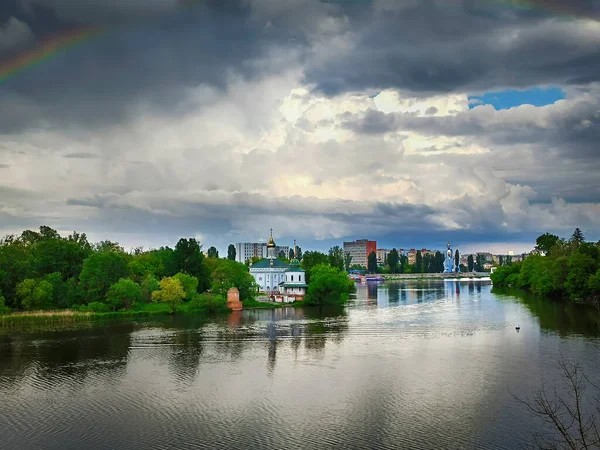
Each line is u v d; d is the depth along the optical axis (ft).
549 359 342.64
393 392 281.33
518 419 238.89
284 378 312.71
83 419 250.16
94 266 644.27
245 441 222.07
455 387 287.07
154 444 220.43
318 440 221.46
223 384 303.07
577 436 219.00
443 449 210.18
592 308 598.34
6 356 379.55
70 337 456.45
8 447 219.41
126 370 337.31
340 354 372.99
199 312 640.99
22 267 619.26
